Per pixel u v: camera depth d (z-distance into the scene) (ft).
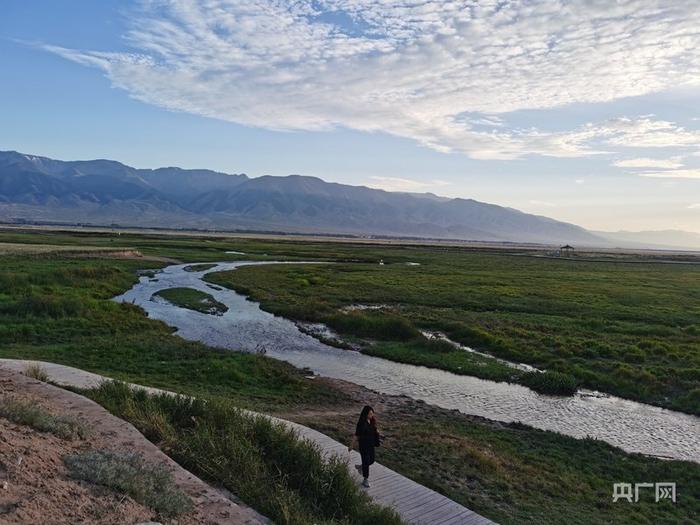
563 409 73.87
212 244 463.83
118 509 25.54
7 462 26.84
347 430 57.00
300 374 83.76
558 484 48.34
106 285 160.15
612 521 41.88
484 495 44.39
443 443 55.52
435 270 275.18
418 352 102.63
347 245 602.44
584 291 194.70
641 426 67.97
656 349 103.04
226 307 148.77
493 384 85.25
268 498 34.30
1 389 44.68
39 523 22.16
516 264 349.82
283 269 256.93
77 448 32.99
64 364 73.26
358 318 124.67
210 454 38.58
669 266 400.06
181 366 78.02
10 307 103.04
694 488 49.70
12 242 318.65
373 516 35.83
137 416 44.57
